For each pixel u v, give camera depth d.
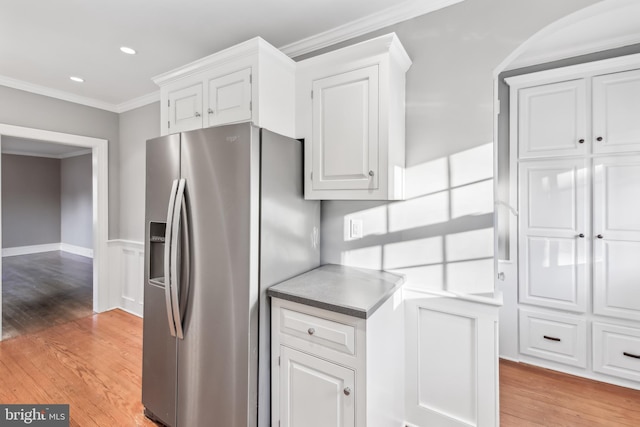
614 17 1.87
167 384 1.72
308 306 1.38
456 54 1.66
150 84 2.97
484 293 1.60
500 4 1.56
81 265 6.18
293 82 1.85
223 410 1.50
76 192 7.45
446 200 1.68
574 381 2.24
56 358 2.54
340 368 1.30
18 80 2.86
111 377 2.27
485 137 1.59
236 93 1.77
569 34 2.06
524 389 2.15
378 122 1.55
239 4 1.77
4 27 2.01
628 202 2.12
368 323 1.25
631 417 1.87
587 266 2.26
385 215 1.86
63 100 3.22
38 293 4.27
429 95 1.72
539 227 2.41
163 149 1.74
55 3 1.77
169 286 1.62
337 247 2.03
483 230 1.60
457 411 1.65
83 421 1.82
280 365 1.49
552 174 2.36
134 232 3.54
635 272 2.11
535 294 2.44
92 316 3.45
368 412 1.26
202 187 1.57
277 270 1.61
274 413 1.51
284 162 1.67
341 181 1.66
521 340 2.50
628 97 2.10
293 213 1.75
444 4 1.68
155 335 1.78
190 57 2.41
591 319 2.25
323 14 1.85
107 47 2.27
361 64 1.59
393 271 1.84
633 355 2.12
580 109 2.25
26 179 7.40
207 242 1.55
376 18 1.86
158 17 1.90
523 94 2.44
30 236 7.48
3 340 2.85
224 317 1.50
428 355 1.72
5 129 2.83
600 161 2.19
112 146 3.62
